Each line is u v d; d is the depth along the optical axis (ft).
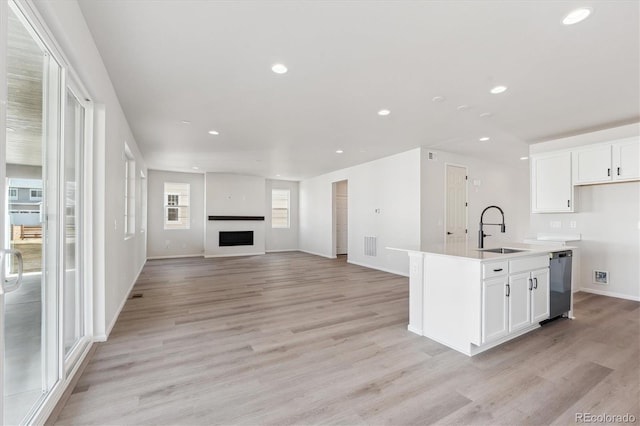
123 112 12.28
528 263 9.58
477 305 8.23
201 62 8.51
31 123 6.08
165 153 20.10
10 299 6.04
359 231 23.99
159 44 7.64
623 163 13.14
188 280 18.13
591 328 10.34
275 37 7.31
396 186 20.13
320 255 29.86
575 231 15.57
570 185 14.98
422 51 7.88
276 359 8.10
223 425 5.53
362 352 8.54
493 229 21.88
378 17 6.54
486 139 16.26
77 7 6.17
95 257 9.06
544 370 7.53
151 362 7.86
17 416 5.41
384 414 5.85
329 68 8.79
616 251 14.33
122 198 12.36
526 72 8.92
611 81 9.45
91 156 8.79
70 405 6.03
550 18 6.53
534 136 15.56
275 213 33.30
